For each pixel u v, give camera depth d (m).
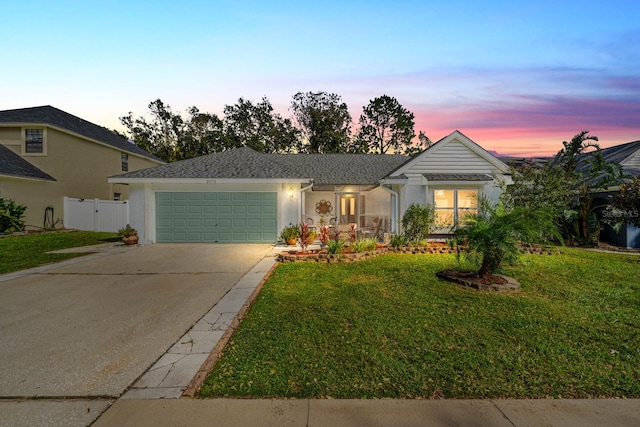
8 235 14.63
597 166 12.77
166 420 2.53
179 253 10.98
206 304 5.58
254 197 13.36
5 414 2.64
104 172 21.61
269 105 37.88
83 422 2.53
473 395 2.86
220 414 2.60
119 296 6.09
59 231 16.73
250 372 3.24
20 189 16.14
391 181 12.77
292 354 3.62
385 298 5.71
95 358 3.63
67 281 7.25
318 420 2.52
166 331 4.40
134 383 3.09
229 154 16.42
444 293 5.99
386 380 3.09
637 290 6.17
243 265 8.97
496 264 6.64
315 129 37.44
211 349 3.83
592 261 8.99
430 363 3.41
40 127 17.44
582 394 2.88
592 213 12.59
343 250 9.88
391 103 36.94
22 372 3.33
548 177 11.56
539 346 3.79
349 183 14.93
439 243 11.80
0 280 7.35
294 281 6.96
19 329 4.51
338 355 3.60
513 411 2.64
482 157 13.12
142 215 13.18
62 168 18.31
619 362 3.44
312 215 17.50
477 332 4.21
